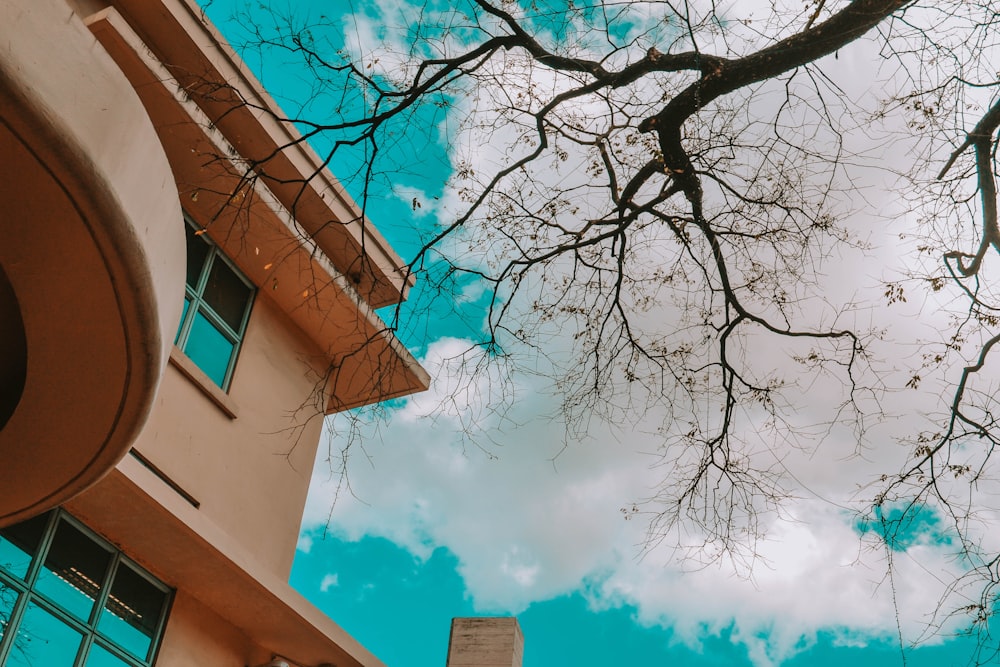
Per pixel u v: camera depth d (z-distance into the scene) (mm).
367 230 13273
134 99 5266
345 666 11836
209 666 10758
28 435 6125
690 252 7723
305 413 13422
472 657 15445
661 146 7297
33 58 4551
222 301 12320
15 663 8492
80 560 9492
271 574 10922
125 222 5102
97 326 5473
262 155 12055
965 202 7426
